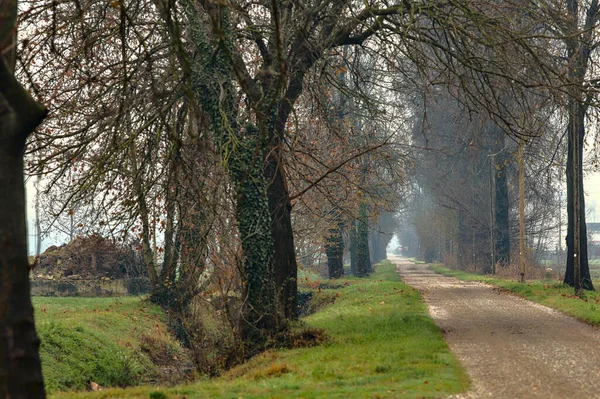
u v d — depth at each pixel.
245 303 31.05
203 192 28.78
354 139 47.25
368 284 65.94
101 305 50.28
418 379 19.86
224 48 20.30
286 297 33.34
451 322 35.69
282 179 33.62
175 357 41.28
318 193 49.22
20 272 13.52
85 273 61.12
